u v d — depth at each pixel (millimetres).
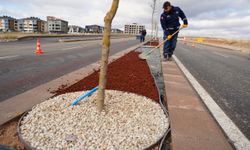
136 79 4699
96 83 4211
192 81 5160
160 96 3623
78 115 2514
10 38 25547
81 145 1952
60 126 2262
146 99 3281
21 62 7266
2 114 2637
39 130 2184
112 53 11148
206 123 2576
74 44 19688
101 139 2061
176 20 7730
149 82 4488
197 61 9773
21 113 2670
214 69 7535
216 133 2334
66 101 2967
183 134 2271
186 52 15141
